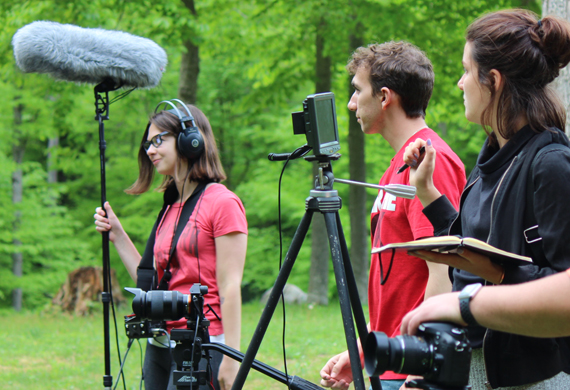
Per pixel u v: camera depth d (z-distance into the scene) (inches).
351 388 234.4
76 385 280.5
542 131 80.4
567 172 73.4
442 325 65.6
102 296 134.9
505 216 81.1
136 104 621.0
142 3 494.0
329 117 90.7
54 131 705.6
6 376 299.3
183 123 141.5
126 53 140.8
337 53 542.6
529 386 78.5
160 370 140.9
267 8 550.9
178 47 508.1
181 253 137.2
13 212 761.0
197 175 143.3
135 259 149.3
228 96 928.3
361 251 580.7
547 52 81.0
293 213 823.7
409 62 113.6
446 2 485.4
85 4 489.4
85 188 976.9
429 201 98.3
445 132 860.0
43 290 832.3
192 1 531.5
